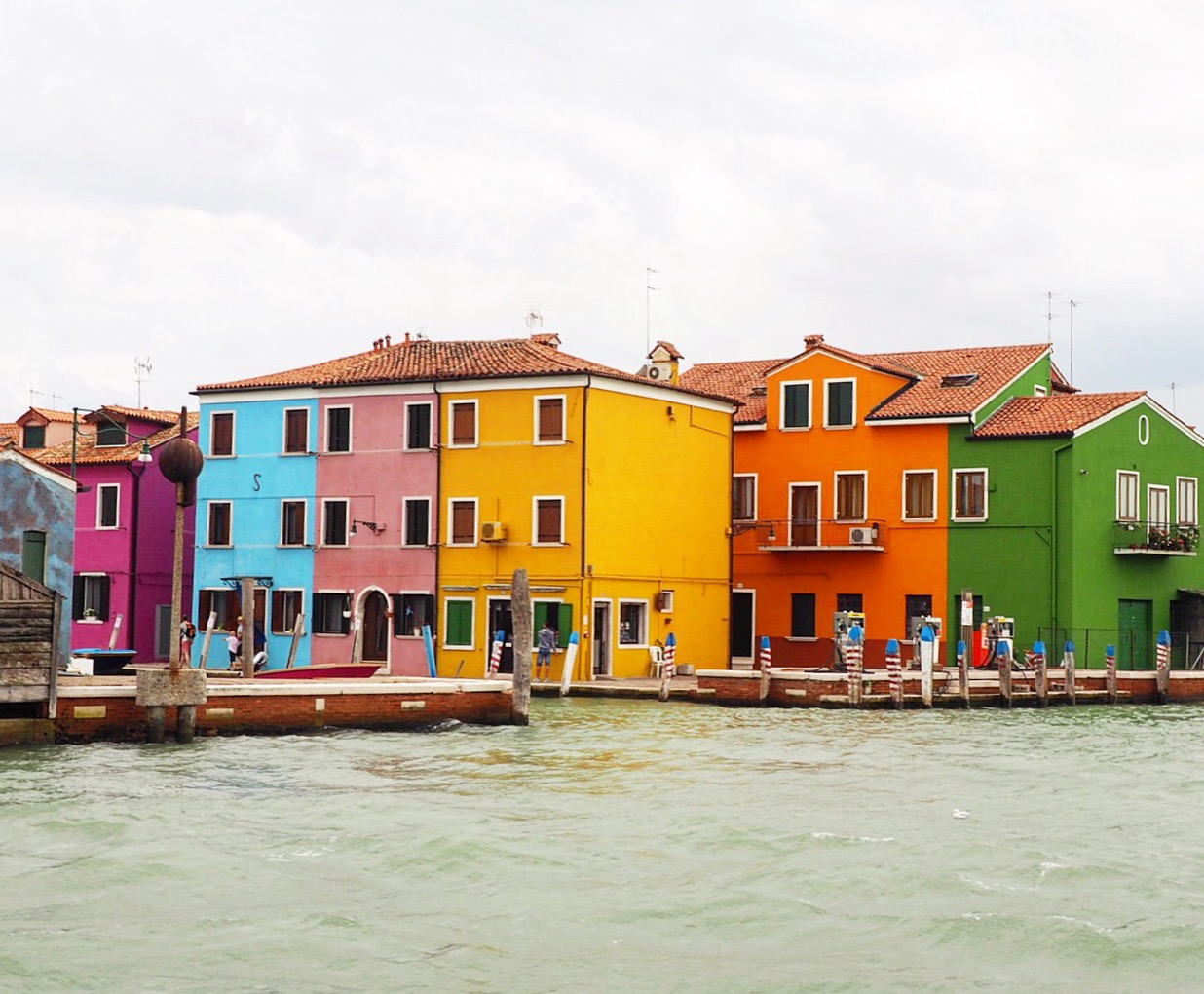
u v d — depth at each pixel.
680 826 18.48
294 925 13.70
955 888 15.36
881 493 48.66
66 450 54.09
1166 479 49.16
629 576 44.72
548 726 31.06
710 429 48.41
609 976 12.41
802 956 13.07
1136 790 22.55
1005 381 49.00
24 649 24.81
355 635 46.22
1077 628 45.69
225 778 22.28
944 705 37.44
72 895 14.71
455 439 45.38
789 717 34.09
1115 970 12.77
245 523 48.72
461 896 14.93
